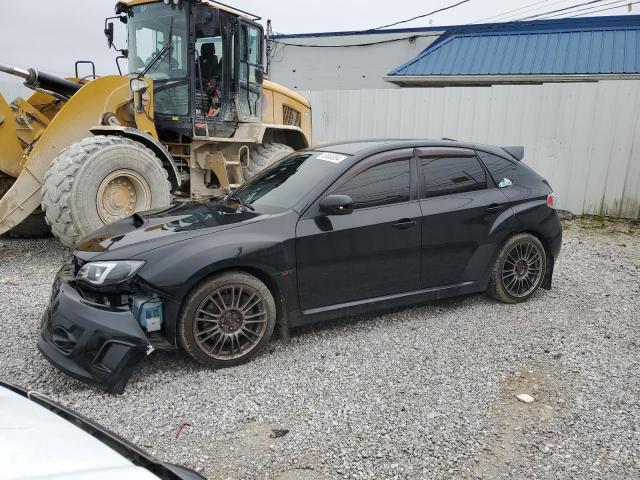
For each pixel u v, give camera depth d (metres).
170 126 7.72
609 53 13.76
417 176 4.65
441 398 3.44
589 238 8.59
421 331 4.52
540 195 5.28
